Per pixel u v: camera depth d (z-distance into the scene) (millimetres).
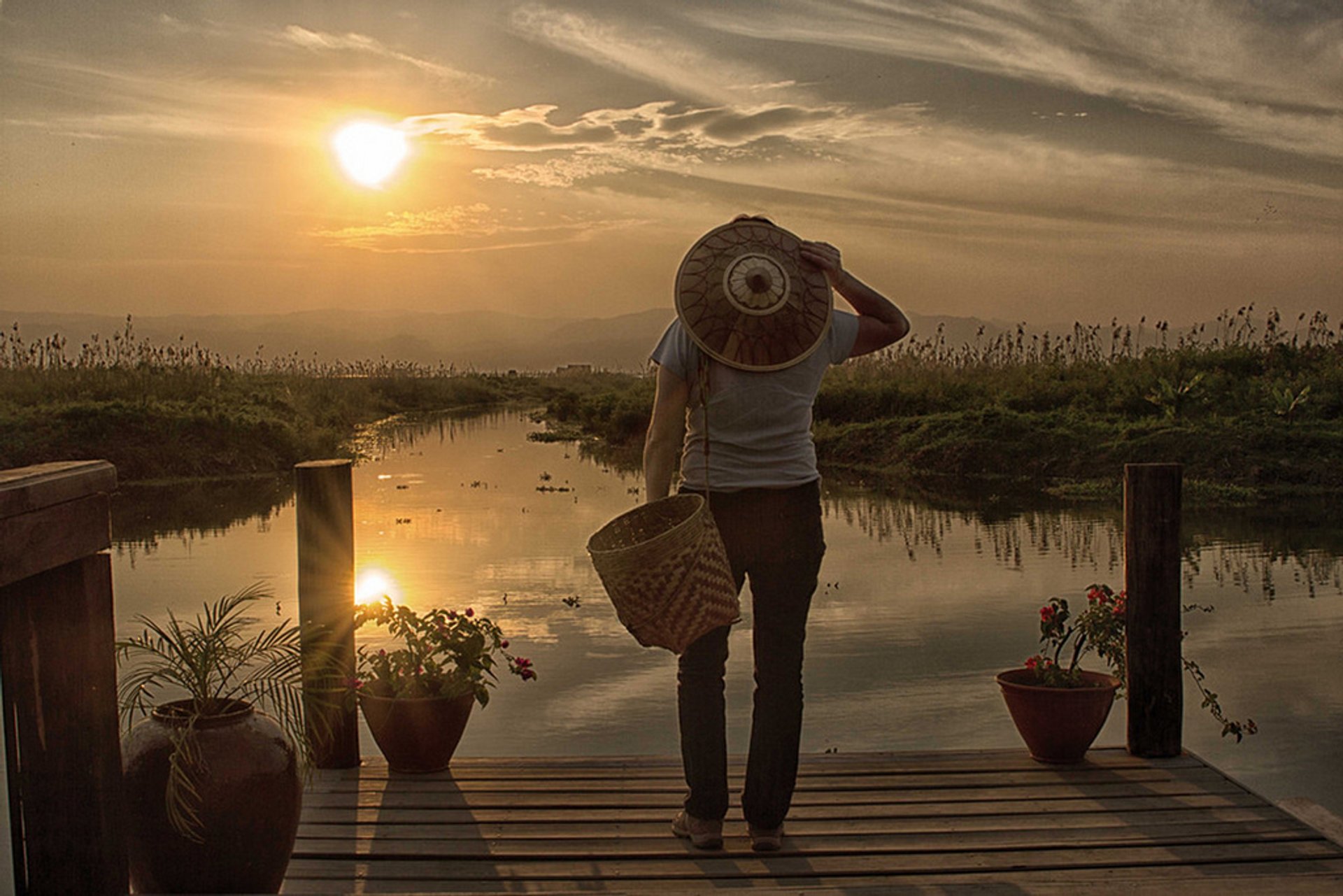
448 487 17938
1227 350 22969
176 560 10898
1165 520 4523
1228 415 18938
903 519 13828
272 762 3084
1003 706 6039
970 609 8547
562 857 3578
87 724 2260
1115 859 3553
